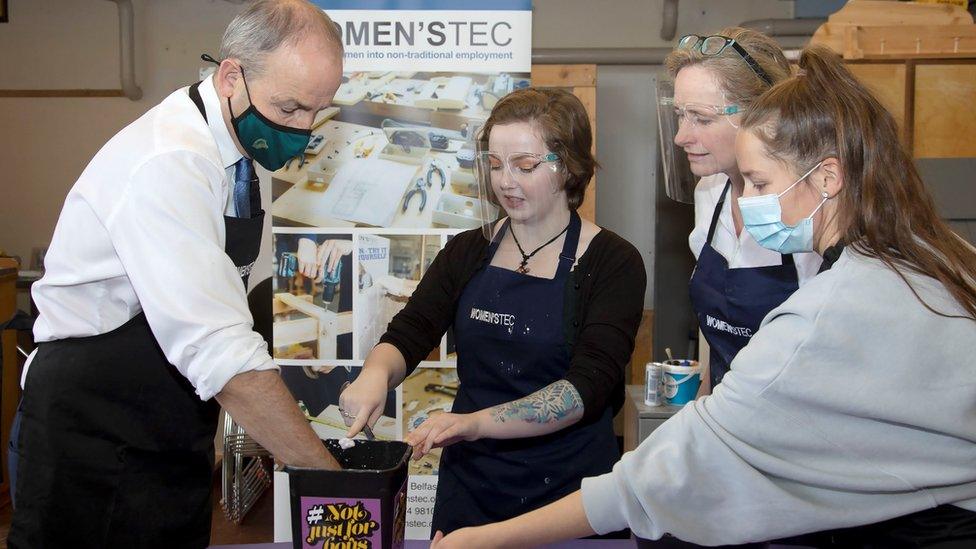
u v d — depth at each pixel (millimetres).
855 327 1021
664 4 4836
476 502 1749
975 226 3162
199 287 1259
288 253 2426
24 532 1361
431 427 1509
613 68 5031
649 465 1146
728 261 1721
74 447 1347
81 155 5078
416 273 2412
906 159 1114
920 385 1019
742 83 1486
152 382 1379
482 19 2342
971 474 1066
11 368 3973
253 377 1277
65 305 1360
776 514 1091
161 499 1412
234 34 1363
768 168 1146
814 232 1157
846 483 1061
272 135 1405
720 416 1108
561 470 1700
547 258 1769
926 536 1090
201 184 1305
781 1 4934
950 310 1030
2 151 5086
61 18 5000
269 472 4160
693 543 1165
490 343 1753
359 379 1654
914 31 3150
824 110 1105
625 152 5078
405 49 2357
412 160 2391
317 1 2348
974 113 3135
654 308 4754
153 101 5051
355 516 1153
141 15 4992
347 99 2379
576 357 1640
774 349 1071
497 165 1683
